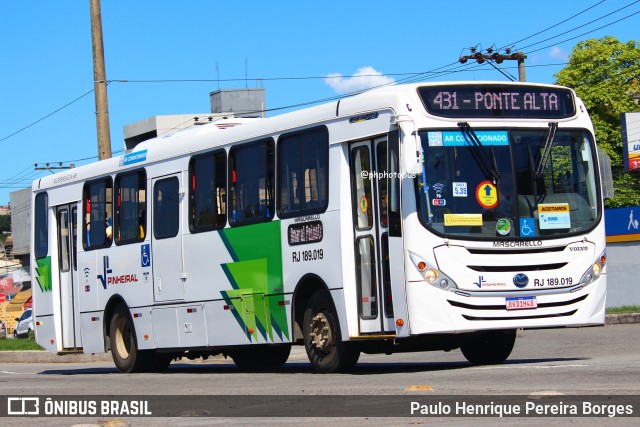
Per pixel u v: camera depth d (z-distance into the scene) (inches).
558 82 2509.8
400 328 557.0
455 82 574.9
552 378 484.1
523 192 572.4
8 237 4571.9
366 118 581.9
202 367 887.7
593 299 580.4
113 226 817.5
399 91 567.5
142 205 784.9
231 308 689.0
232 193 689.0
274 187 649.6
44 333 900.6
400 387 479.5
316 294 615.2
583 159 594.6
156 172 769.6
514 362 657.6
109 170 826.8
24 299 2509.8
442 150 562.3
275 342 649.6
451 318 550.6
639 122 2080.5
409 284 551.5
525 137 580.4
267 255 655.1
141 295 782.5
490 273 557.9
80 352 859.4
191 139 736.3
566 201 581.9
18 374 871.7
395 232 559.8
